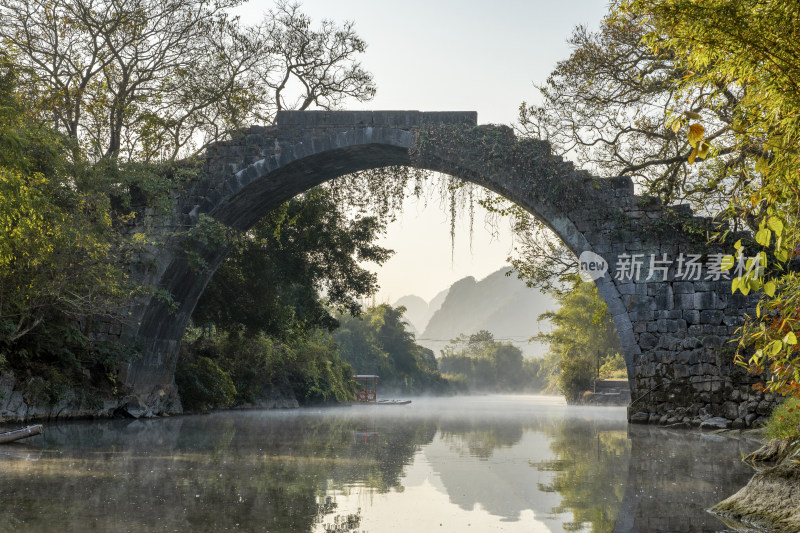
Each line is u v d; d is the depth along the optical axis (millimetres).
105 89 27422
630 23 24156
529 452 14711
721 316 24156
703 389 23344
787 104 6680
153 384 28672
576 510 7996
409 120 27688
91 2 26672
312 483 9883
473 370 178125
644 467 12016
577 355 75750
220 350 39156
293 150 28125
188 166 28547
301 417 30156
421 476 10797
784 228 6383
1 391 19938
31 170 20656
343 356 89562
